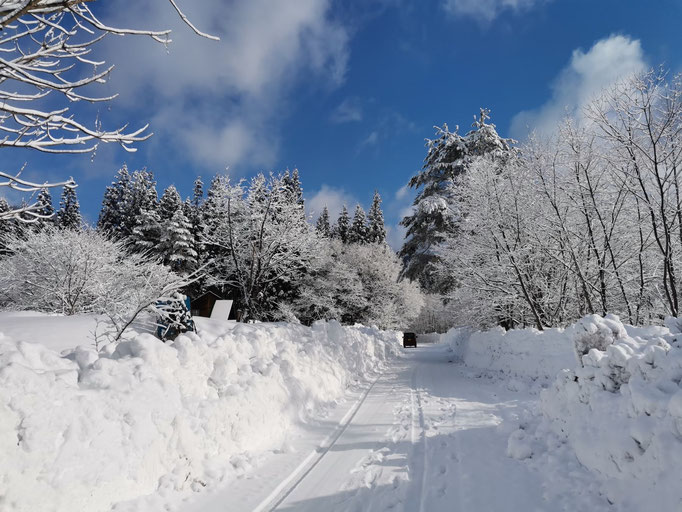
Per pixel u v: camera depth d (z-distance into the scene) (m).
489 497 3.60
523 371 10.09
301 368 7.98
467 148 20.50
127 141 2.80
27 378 2.84
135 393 3.65
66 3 2.29
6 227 14.04
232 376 5.40
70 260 12.14
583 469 3.68
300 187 42.28
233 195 21.16
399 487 4.00
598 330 4.80
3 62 2.31
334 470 4.55
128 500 3.36
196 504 3.63
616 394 3.68
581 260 11.43
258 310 23.84
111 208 44.56
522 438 4.81
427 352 27.53
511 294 13.04
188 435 4.12
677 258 9.73
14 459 2.64
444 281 18.92
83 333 7.38
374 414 7.37
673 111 8.52
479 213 13.15
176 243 30.94
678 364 3.18
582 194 10.52
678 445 2.71
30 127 2.52
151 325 8.58
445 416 6.90
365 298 33.09
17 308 13.52
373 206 56.12
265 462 4.77
